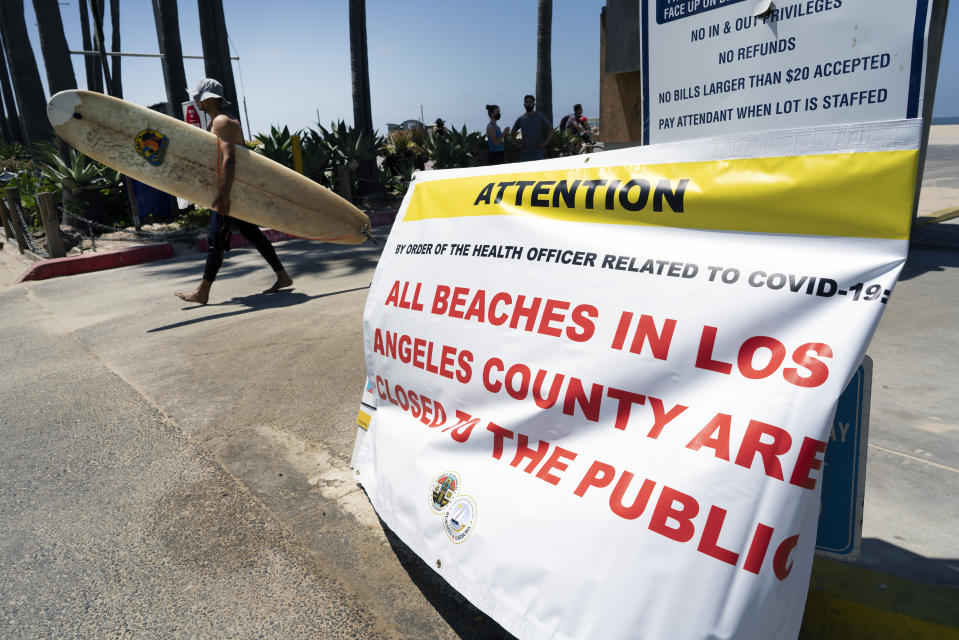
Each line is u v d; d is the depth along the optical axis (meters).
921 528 2.06
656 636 1.23
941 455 2.48
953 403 2.88
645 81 2.06
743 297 1.34
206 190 5.38
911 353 3.48
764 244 1.36
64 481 2.68
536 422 1.61
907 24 1.41
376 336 2.21
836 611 1.68
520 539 1.49
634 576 1.28
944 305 4.26
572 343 1.60
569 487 1.47
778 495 1.19
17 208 9.26
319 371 3.83
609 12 5.03
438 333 1.96
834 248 1.27
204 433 3.08
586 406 1.53
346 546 2.18
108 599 1.96
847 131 1.27
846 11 1.51
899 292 4.61
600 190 1.69
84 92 5.23
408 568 2.06
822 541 1.60
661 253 1.52
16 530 2.34
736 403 1.28
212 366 4.02
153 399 3.54
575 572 1.37
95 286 7.04
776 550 1.17
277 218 5.62
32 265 7.87
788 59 1.66
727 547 1.20
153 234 9.12
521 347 1.71
